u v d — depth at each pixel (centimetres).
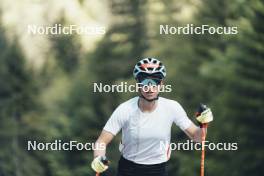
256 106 5062
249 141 4997
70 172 5997
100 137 801
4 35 9575
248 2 5409
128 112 793
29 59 8025
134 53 8088
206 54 6594
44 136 7269
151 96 780
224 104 5150
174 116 800
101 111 6275
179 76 6494
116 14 8612
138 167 803
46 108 7462
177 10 7944
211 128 5081
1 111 7481
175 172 5191
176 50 7062
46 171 6412
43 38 9444
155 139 795
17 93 7531
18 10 12031
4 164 7094
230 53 5459
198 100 6097
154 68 775
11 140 7262
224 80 5459
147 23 8181
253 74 5231
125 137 802
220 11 6319
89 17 11738
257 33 5281
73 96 7050
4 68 7712
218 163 4944
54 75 8938
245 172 4906
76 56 9088
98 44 8288
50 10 11944
